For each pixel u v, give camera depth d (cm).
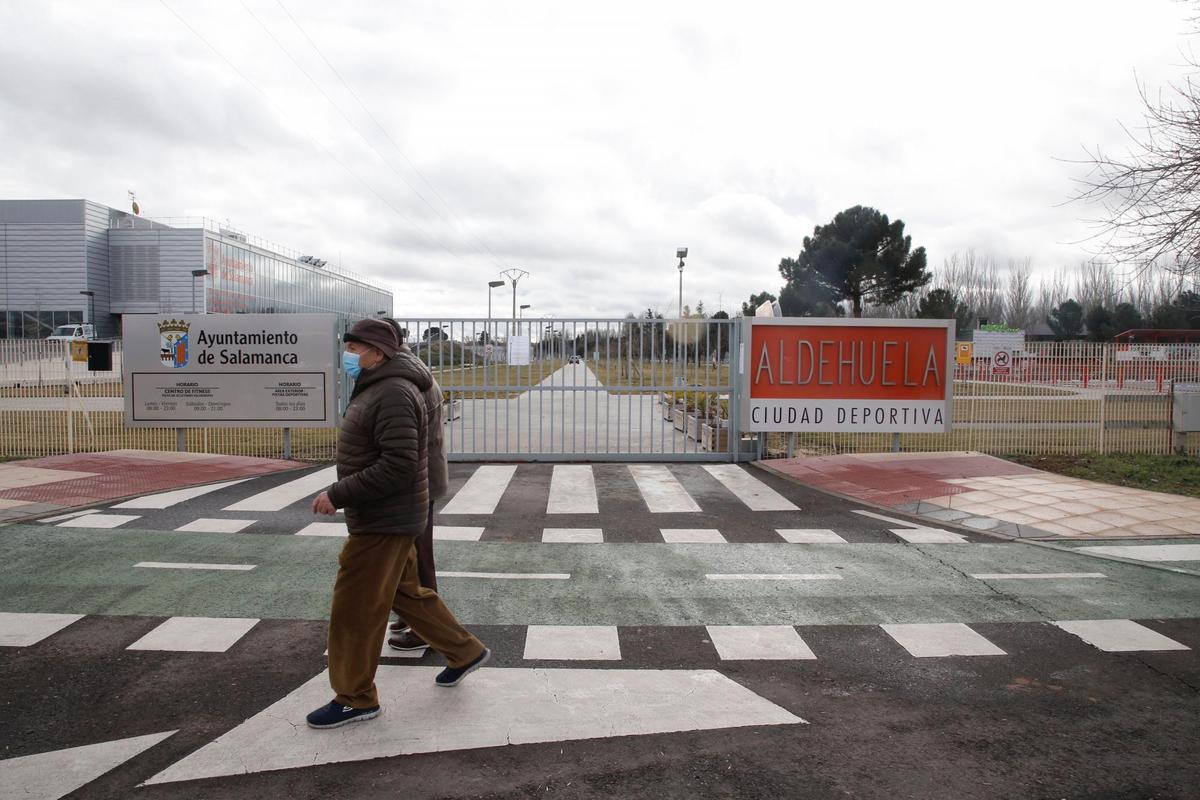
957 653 455
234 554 639
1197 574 614
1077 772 324
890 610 529
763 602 544
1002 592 570
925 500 880
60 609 508
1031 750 342
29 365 1445
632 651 454
